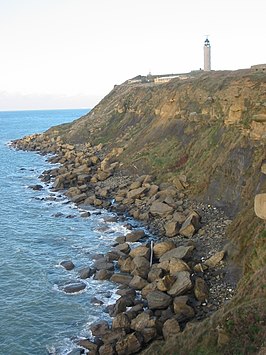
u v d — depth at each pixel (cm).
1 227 4181
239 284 2350
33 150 10056
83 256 3381
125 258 3120
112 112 8938
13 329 2395
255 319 1617
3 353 2197
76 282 2908
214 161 4269
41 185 6097
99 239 3738
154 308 2406
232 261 2766
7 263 3275
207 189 4078
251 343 1551
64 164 7288
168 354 1820
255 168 3519
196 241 3322
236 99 4331
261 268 2084
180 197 4269
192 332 1855
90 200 4841
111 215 4375
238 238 2903
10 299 2720
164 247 3119
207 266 2803
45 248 3588
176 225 3562
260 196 2130
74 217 4428
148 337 2128
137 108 7719
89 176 5734
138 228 3897
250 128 3869
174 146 5347
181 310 2306
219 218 3609
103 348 2083
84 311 2552
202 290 2469
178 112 5797
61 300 2691
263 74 4516
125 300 2519
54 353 2180
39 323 2444
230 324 1653
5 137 14800
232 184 3788
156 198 4394
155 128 6225
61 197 5300
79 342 2223
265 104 3847
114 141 7525
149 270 2869
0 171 7412
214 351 1627
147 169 5319
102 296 2706
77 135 9325
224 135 4381
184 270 2722
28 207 4909
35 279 2995
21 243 3722
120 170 5775
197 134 5100
